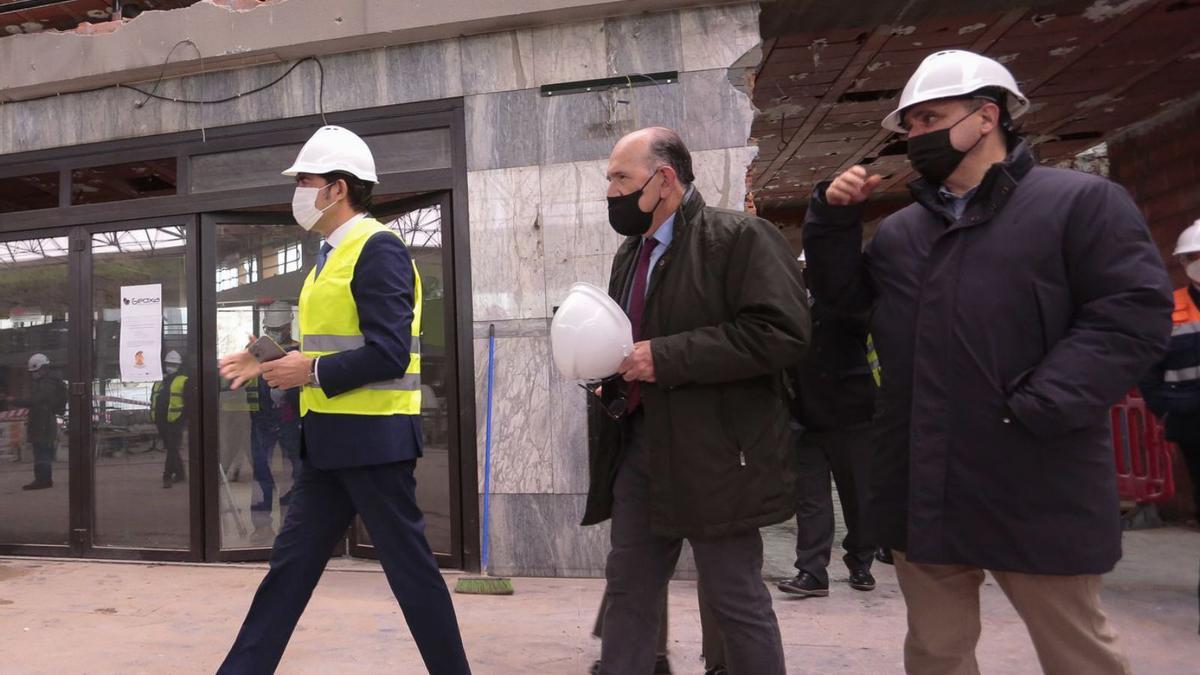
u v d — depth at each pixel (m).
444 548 4.73
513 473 4.55
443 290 4.78
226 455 5.05
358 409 2.38
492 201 4.66
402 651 3.25
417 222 4.89
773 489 2.02
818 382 3.01
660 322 2.15
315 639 3.41
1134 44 5.84
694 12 4.53
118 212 5.18
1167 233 7.14
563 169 4.60
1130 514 5.93
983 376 1.67
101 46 5.05
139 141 5.18
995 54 5.98
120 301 5.19
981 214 1.71
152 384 5.12
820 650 3.24
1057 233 1.63
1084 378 1.54
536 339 4.57
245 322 5.12
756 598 2.04
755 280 2.00
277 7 4.78
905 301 1.83
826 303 2.10
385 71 4.81
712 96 4.50
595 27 4.59
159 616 3.83
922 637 1.85
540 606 3.89
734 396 2.03
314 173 2.53
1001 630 3.43
